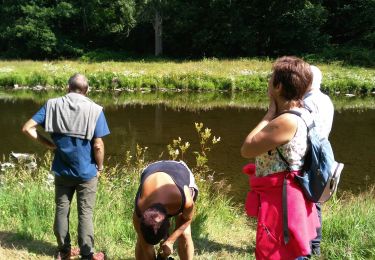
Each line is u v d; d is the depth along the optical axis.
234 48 38.62
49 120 4.14
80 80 4.23
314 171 2.81
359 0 37.50
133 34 42.69
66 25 42.47
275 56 37.72
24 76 25.19
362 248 4.38
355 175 9.30
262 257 2.88
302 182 2.83
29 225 4.94
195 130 14.05
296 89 2.80
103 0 41.19
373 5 36.50
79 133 4.10
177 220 3.25
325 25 39.94
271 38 38.44
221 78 24.69
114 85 24.53
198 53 40.31
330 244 4.56
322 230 4.86
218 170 9.51
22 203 5.42
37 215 5.20
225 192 7.60
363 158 10.72
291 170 2.83
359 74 25.45
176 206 3.05
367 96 22.38
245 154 2.92
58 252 4.36
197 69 27.14
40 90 23.97
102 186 6.02
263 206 2.90
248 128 14.45
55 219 4.30
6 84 25.03
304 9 36.97
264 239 2.87
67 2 41.34
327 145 2.83
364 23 37.94
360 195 7.00
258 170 2.96
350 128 14.52
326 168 2.80
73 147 4.11
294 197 2.82
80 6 41.50
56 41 39.41
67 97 4.16
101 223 5.08
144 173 3.29
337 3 38.88
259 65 28.75
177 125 14.89
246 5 38.09
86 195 4.27
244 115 17.00
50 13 39.59
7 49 42.19
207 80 24.84
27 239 4.74
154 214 2.77
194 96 22.39
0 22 40.66
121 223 5.09
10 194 5.75
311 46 37.38
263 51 38.94
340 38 39.94
